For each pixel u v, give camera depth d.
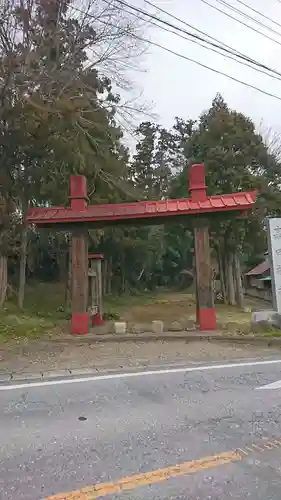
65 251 25.75
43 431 4.27
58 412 4.84
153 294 37.50
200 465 3.49
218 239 25.89
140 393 5.58
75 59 12.93
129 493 3.05
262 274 34.19
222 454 3.70
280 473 3.35
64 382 6.16
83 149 15.26
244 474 3.33
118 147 20.14
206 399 5.29
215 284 30.11
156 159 42.09
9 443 3.98
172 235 30.75
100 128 15.48
